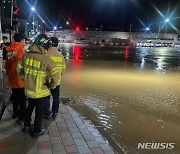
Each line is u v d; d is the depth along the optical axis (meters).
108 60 23.05
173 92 10.21
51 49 5.42
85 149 4.58
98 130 5.83
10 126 5.49
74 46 48.03
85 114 6.96
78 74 13.87
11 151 4.41
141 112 7.44
